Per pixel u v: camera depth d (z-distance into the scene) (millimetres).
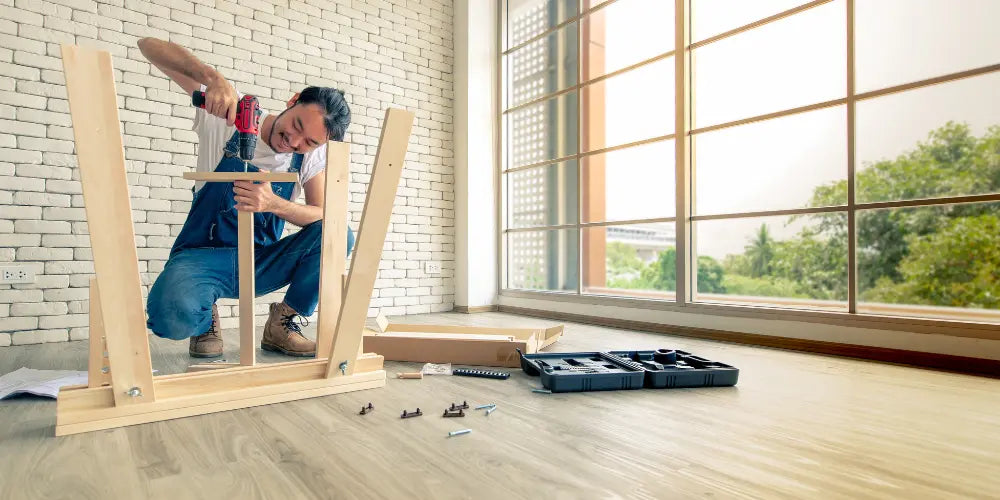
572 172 14594
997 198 2049
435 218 4426
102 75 1073
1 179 2785
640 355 2121
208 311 2178
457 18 4559
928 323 2131
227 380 1478
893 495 951
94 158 1104
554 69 12992
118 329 1253
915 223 20844
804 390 1736
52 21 2930
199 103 2424
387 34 4195
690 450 1177
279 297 3590
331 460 1101
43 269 2889
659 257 24094
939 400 1610
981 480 1018
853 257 2436
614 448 1187
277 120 2473
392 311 4164
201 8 3389
